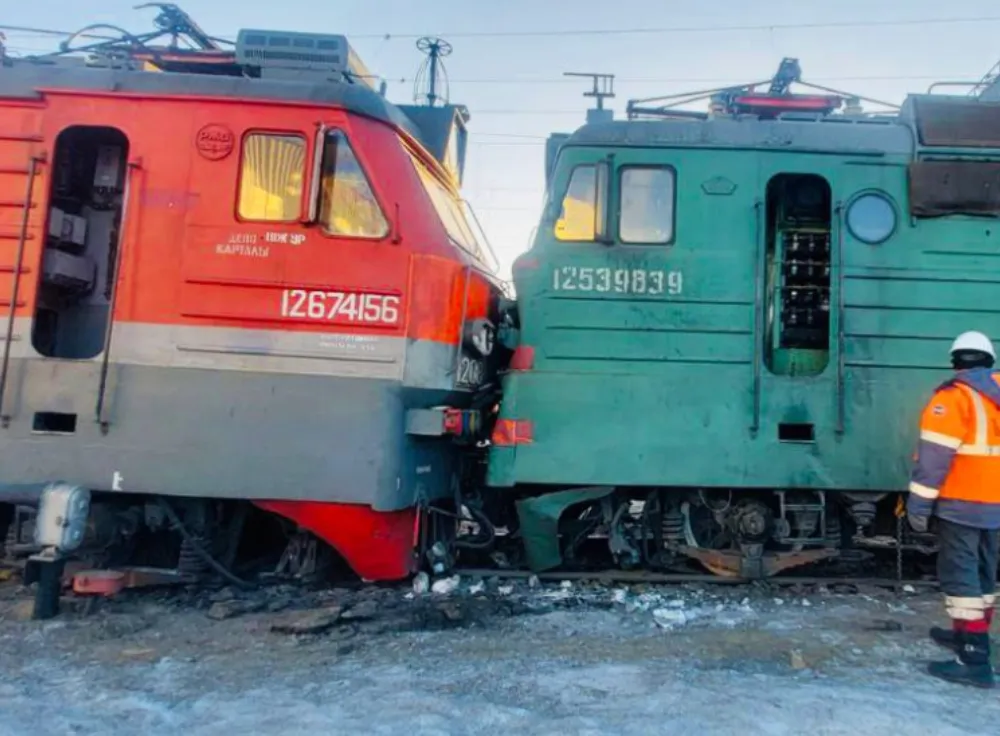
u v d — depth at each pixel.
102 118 5.34
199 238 5.26
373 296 5.26
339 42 5.82
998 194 5.77
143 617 5.04
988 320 5.70
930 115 5.96
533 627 4.96
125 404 5.18
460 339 5.46
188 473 5.16
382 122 5.53
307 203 5.25
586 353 5.76
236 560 6.10
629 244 5.85
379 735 3.27
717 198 5.86
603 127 5.98
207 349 5.20
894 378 5.65
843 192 5.83
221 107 5.36
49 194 5.30
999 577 5.82
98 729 3.32
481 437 6.30
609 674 4.04
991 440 4.15
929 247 5.77
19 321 5.21
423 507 5.69
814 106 6.48
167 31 6.39
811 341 6.14
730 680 3.98
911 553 6.70
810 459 5.58
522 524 5.86
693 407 5.67
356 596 5.59
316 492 5.15
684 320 5.75
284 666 4.17
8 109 5.34
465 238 6.75
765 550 5.93
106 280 5.84
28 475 5.16
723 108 6.64
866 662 4.32
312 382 5.20
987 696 3.83
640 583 5.96
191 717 3.46
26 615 4.97
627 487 6.05
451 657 4.34
